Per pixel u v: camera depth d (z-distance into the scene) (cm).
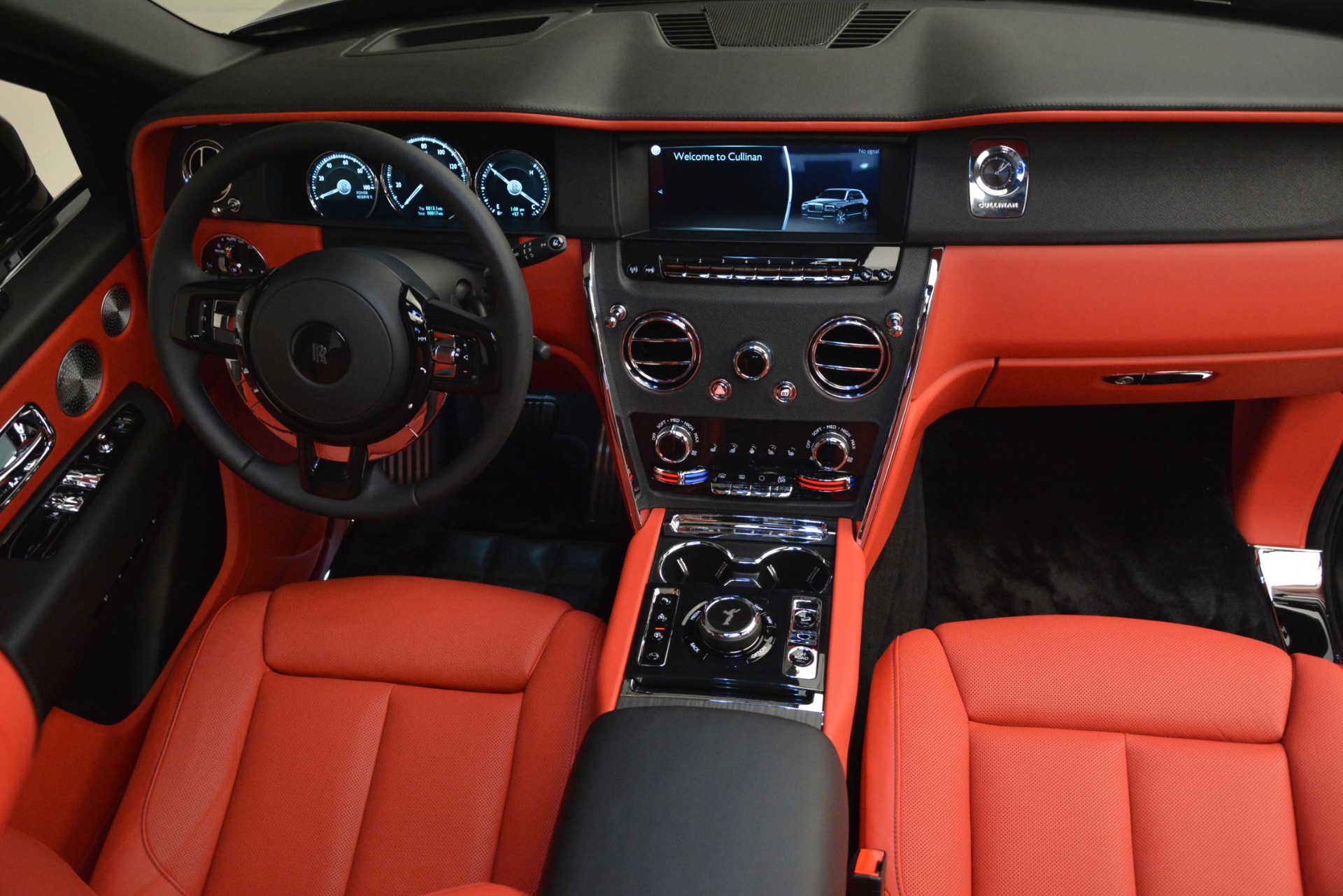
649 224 133
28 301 124
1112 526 192
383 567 186
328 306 108
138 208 140
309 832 112
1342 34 131
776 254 130
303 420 114
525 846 107
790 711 112
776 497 141
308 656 122
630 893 85
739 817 91
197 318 117
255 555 168
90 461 133
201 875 111
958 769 106
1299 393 148
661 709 104
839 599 125
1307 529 180
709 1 148
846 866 93
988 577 185
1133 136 121
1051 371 141
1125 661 111
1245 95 117
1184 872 98
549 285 137
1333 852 96
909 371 131
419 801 113
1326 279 128
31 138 134
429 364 113
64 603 125
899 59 128
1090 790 103
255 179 139
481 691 120
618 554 183
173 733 117
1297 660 111
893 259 129
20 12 117
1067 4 141
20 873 91
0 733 110
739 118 122
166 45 141
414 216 138
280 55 151
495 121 125
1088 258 128
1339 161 121
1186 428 210
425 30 154
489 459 119
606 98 126
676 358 135
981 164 124
